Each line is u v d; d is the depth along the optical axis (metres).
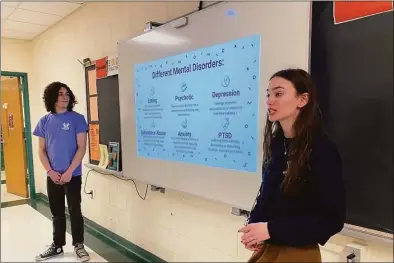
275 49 1.30
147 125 2.05
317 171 0.87
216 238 1.75
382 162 1.02
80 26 2.96
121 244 2.47
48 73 3.61
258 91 1.37
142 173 2.12
